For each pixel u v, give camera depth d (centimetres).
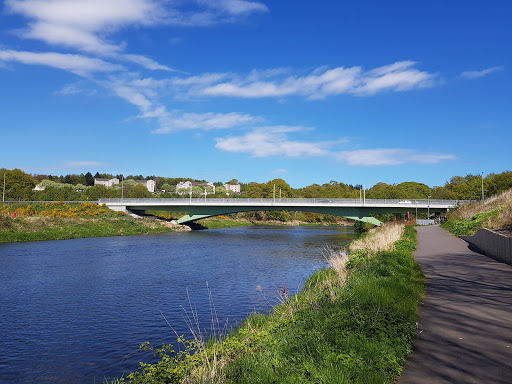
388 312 841
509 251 1720
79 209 6562
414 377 593
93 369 985
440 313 948
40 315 1458
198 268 2612
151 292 1841
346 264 1878
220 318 1397
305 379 551
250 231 7800
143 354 1073
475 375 594
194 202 6950
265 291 1841
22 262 2773
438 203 6334
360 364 596
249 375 599
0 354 1086
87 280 2144
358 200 6406
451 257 2047
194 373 695
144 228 6219
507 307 995
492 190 8800
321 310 930
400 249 2211
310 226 11238
